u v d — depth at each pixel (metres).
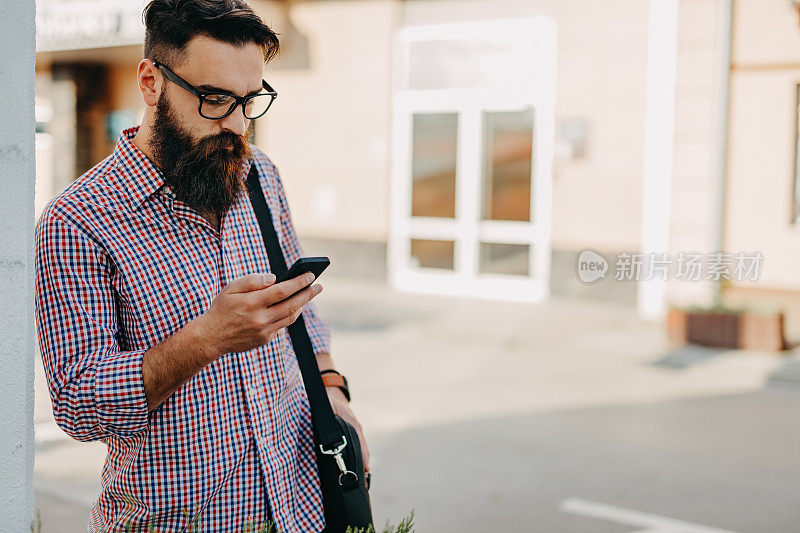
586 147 9.88
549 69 10.16
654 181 9.47
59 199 1.43
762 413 6.03
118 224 1.45
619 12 9.53
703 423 5.76
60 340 1.38
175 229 1.49
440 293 11.20
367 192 11.61
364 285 11.70
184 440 1.47
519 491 4.43
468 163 10.96
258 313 1.29
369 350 8.05
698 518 4.09
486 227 10.91
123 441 1.49
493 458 4.97
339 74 11.62
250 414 1.52
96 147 14.19
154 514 1.47
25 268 1.37
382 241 11.55
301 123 11.95
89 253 1.42
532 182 10.49
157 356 1.34
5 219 1.35
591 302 10.02
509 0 10.34
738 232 8.84
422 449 5.13
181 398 1.46
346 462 1.64
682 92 9.21
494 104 10.68
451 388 6.67
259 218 1.67
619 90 9.62
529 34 10.24
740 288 8.88
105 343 1.39
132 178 1.46
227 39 1.39
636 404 6.23
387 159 11.41
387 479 4.59
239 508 1.51
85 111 14.00
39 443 4.96
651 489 4.48
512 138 10.62
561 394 6.51
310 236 12.05
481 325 9.05
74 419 1.36
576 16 9.83
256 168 1.73
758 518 4.10
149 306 1.46
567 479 4.62
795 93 8.46
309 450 1.66
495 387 6.71
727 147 8.80
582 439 5.37
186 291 1.48
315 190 11.95
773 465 4.90
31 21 1.36
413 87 11.25
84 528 3.52
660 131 9.39
